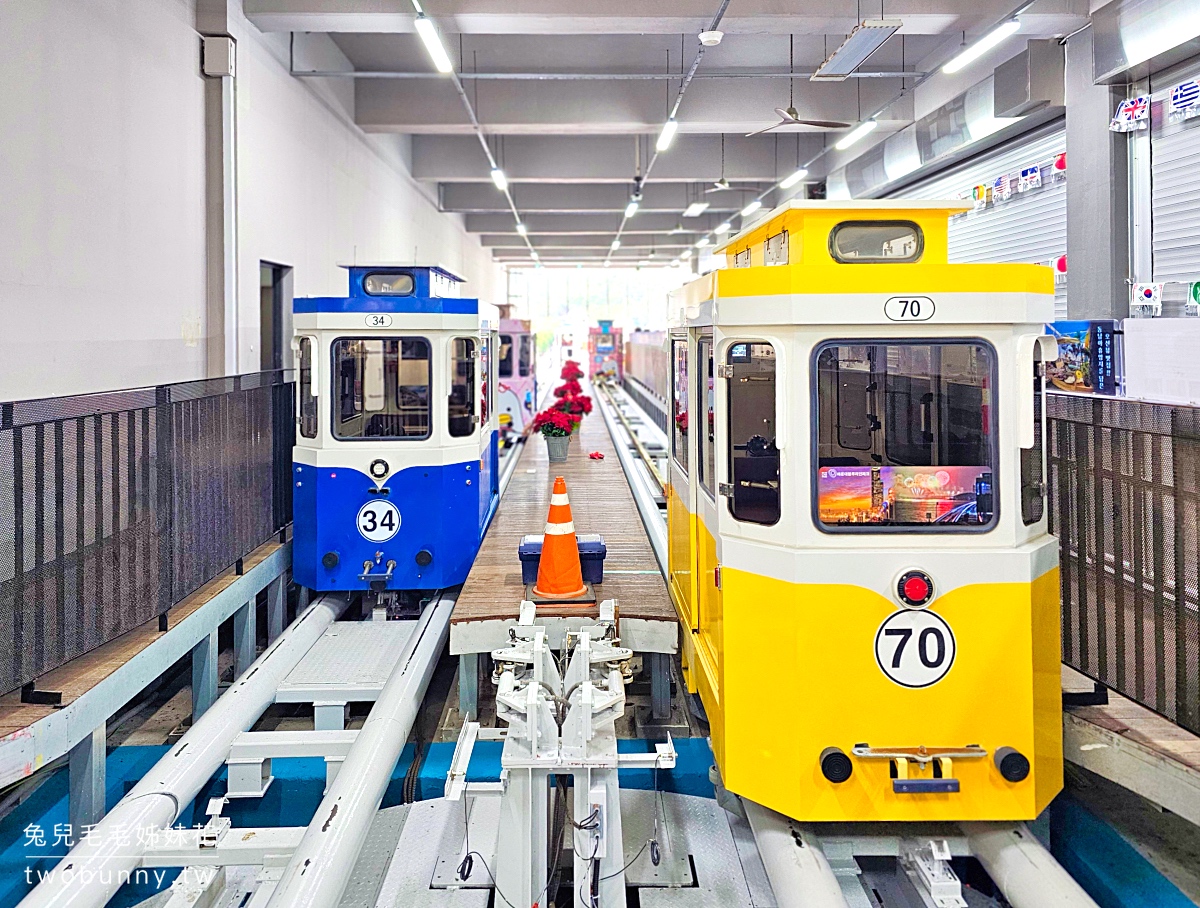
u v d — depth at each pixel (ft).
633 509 23.27
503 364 43.47
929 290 9.75
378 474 18.20
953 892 9.37
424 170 45.70
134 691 12.51
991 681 9.68
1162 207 20.40
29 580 11.12
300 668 15.39
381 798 11.11
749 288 10.13
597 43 31.91
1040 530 10.38
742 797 10.56
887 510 9.92
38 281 14.35
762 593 9.98
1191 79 19.43
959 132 29.96
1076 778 12.16
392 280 18.88
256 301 23.24
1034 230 27.76
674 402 15.67
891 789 9.63
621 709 10.57
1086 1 21.93
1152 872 10.49
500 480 28.09
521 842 9.50
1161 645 10.37
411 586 18.31
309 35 28.40
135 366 17.65
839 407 10.14
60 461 11.79
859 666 9.65
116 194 16.89
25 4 13.97
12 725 10.16
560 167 45.62
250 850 9.83
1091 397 11.57
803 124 26.43
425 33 20.98
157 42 18.65
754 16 23.71
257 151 23.34
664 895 10.39
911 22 24.58
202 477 15.88
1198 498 9.75
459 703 14.92
